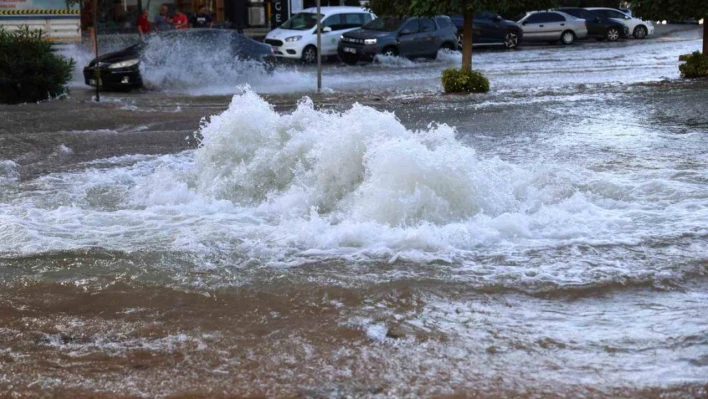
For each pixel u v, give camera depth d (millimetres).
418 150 7297
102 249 6742
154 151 11680
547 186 8531
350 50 28609
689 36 42969
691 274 5996
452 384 4383
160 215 7824
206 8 31516
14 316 5445
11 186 9250
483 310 5398
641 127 13047
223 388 4387
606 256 6395
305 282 5957
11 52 18016
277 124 8703
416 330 5094
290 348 4875
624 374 4453
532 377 4445
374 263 6316
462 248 6625
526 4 18953
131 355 4824
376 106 16766
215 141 8664
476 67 27047
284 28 29516
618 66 26547
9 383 4480
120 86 20906
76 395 4336
